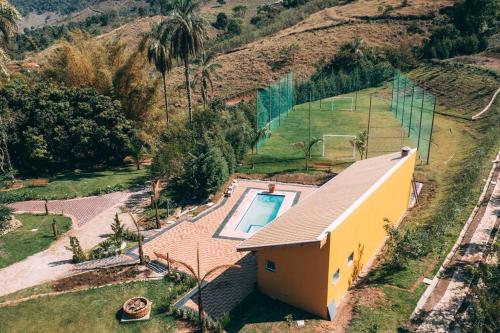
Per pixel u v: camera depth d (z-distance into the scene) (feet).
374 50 274.16
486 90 189.67
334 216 65.77
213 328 63.31
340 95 245.24
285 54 285.64
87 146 143.23
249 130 147.64
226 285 74.74
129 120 150.61
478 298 57.88
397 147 149.59
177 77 269.23
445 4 317.22
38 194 120.26
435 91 211.82
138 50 155.53
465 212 90.43
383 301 65.51
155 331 63.82
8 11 118.11
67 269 81.56
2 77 143.13
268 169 133.08
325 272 61.93
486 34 267.59
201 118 147.54
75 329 64.64
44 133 137.18
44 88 143.64
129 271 79.87
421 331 58.75
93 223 102.42
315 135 169.17
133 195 120.06
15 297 72.43
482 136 144.66
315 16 365.40
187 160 116.57
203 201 112.57
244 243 68.23
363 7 354.33
